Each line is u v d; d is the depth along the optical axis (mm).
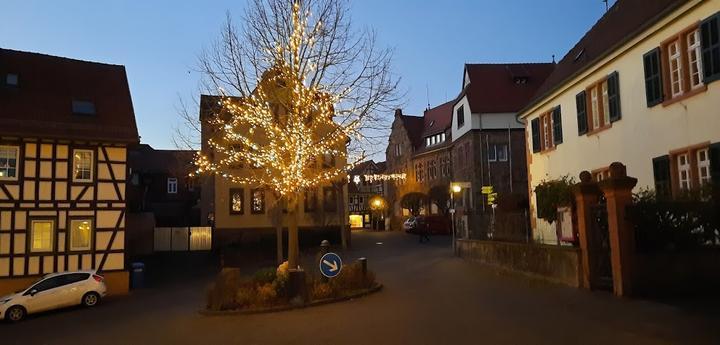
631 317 10711
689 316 10469
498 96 46344
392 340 10188
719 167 14547
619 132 19391
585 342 9133
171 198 55938
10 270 24062
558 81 24797
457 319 11852
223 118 20078
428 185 58844
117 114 27500
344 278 16641
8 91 26250
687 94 15781
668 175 16672
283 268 16547
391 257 30297
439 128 58344
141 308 20328
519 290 15320
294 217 16938
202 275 31406
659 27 16781
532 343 9289
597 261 13805
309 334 11305
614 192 12922
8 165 24594
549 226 24531
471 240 24703
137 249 39469
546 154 25812
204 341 11414
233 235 39469
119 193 26312
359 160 19922
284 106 17891
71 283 21844
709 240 12859
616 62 19500
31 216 24641
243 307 14805
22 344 13617
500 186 44625
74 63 29484
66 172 25422
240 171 37875
